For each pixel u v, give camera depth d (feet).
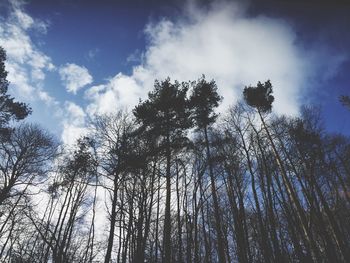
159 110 52.60
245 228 46.78
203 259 54.49
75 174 60.18
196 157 53.93
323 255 42.55
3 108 65.51
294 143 54.54
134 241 38.52
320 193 46.44
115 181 43.29
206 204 54.39
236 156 56.24
